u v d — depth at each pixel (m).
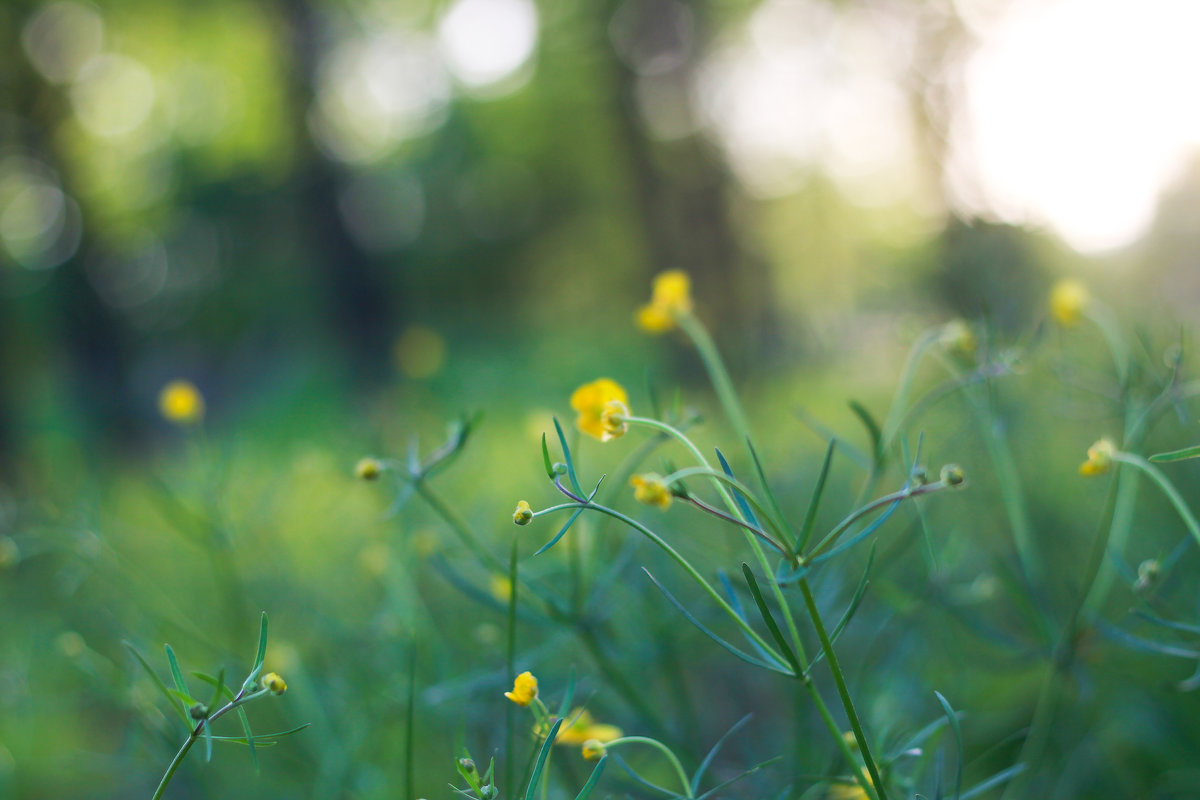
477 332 5.78
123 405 3.53
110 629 0.83
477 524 0.78
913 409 0.60
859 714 0.63
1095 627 0.58
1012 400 0.85
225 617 0.80
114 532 1.11
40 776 0.78
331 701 0.70
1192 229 1.16
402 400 1.45
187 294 6.63
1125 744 0.65
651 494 0.47
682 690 0.65
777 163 4.22
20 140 3.68
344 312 4.59
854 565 0.70
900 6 2.04
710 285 3.92
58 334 3.85
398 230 7.44
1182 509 0.50
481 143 6.44
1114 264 1.19
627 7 4.22
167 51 4.24
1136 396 0.60
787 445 1.21
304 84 4.39
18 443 2.34
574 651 0.66
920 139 1.63
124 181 5.03
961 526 0.81
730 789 0.61
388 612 0.70
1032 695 0.68
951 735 0.67
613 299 6.45
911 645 0.64
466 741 0.65
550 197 6.63
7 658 0.89
